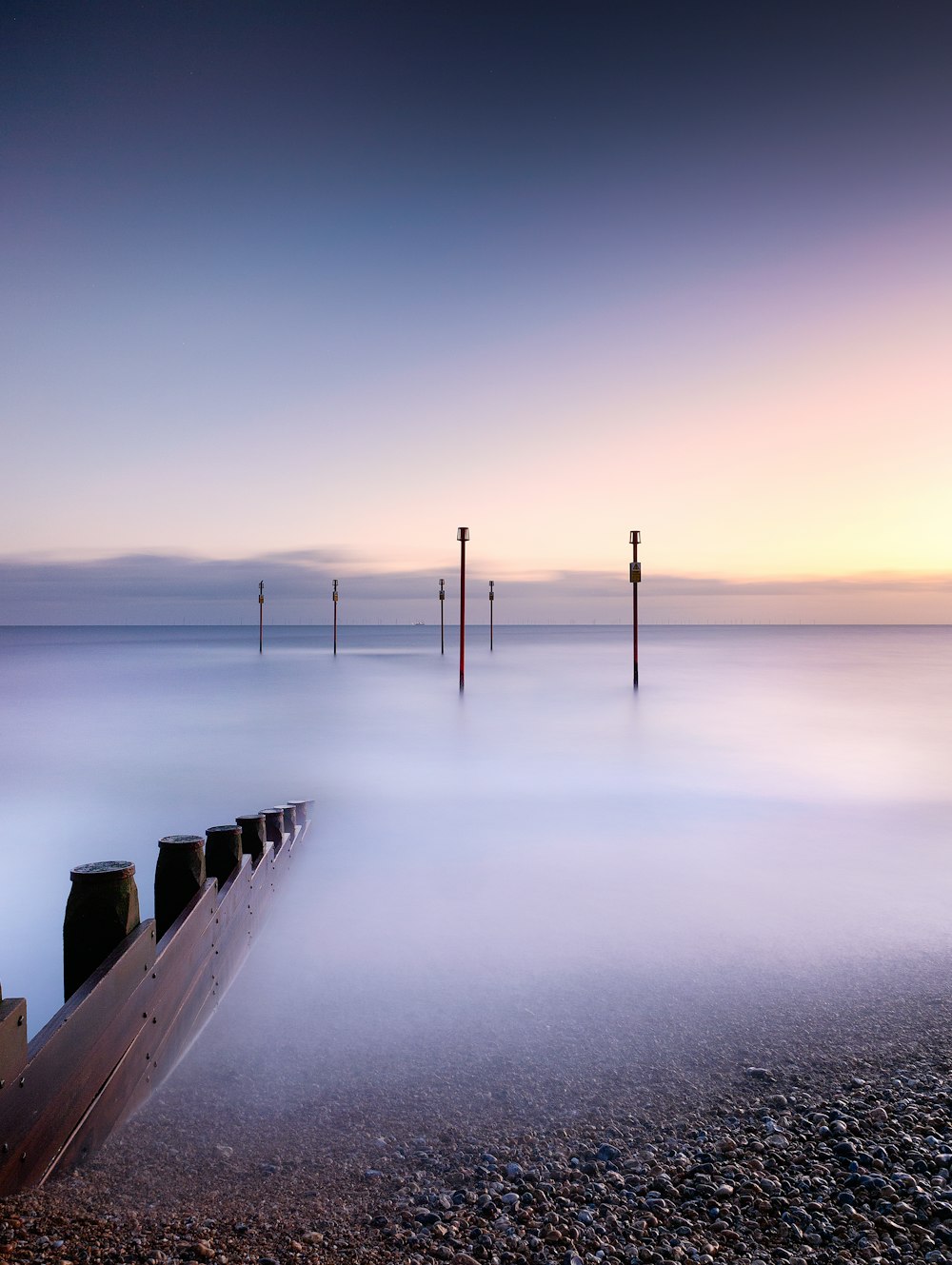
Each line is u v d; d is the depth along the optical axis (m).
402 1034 4.67
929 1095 3.80
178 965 4.03
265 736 18.25
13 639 163.88
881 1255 2.61
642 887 7.70
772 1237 2.73
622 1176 3.20
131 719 21.48
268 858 6.57
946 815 10.95
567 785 12.93
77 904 3.31
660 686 31.55
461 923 6.67
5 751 16.25
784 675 38.69
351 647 80.12
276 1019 4.81
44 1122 2.66
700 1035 4.67
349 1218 2.89
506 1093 3.99
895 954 6.00
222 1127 3.55
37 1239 2.37
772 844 9.37
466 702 25.41
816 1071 4.19
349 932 6.42
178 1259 2.48
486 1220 2.88
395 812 11.04
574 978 5.53
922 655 61.97
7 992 5.91
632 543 30.98
